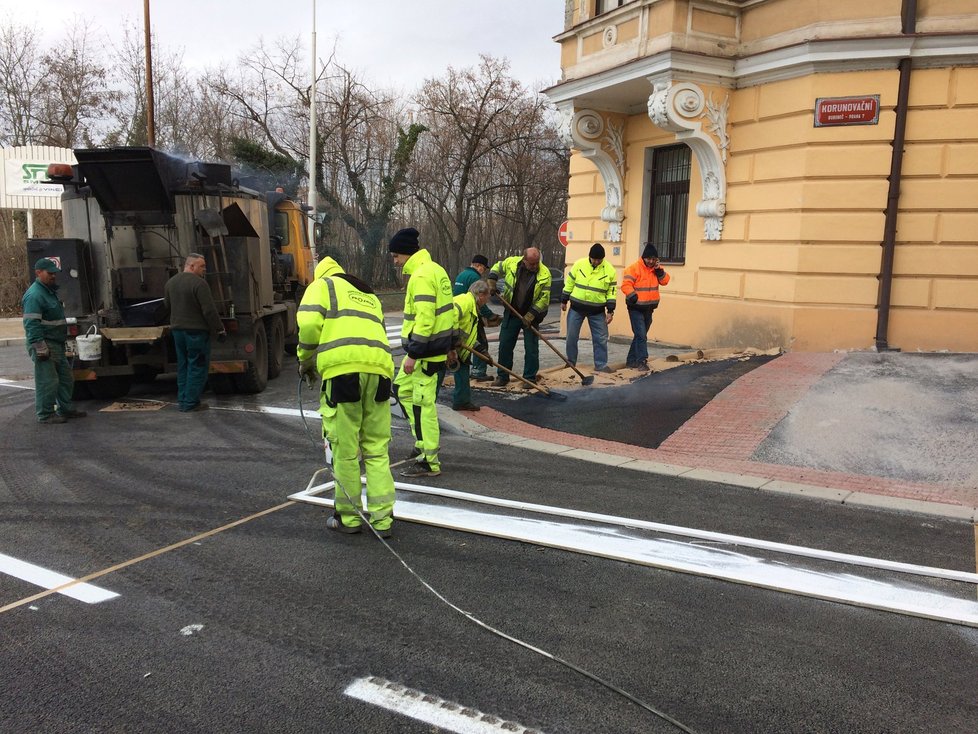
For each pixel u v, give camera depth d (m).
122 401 9.27
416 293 5.52
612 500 5.33
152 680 3.07
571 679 3.09
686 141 10.86
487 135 34.62
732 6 10.38
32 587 3.95
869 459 6.11
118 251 8.98
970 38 8.88
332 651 3.30
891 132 9.36
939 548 4.48
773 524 4.87
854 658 3.26
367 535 4.68
